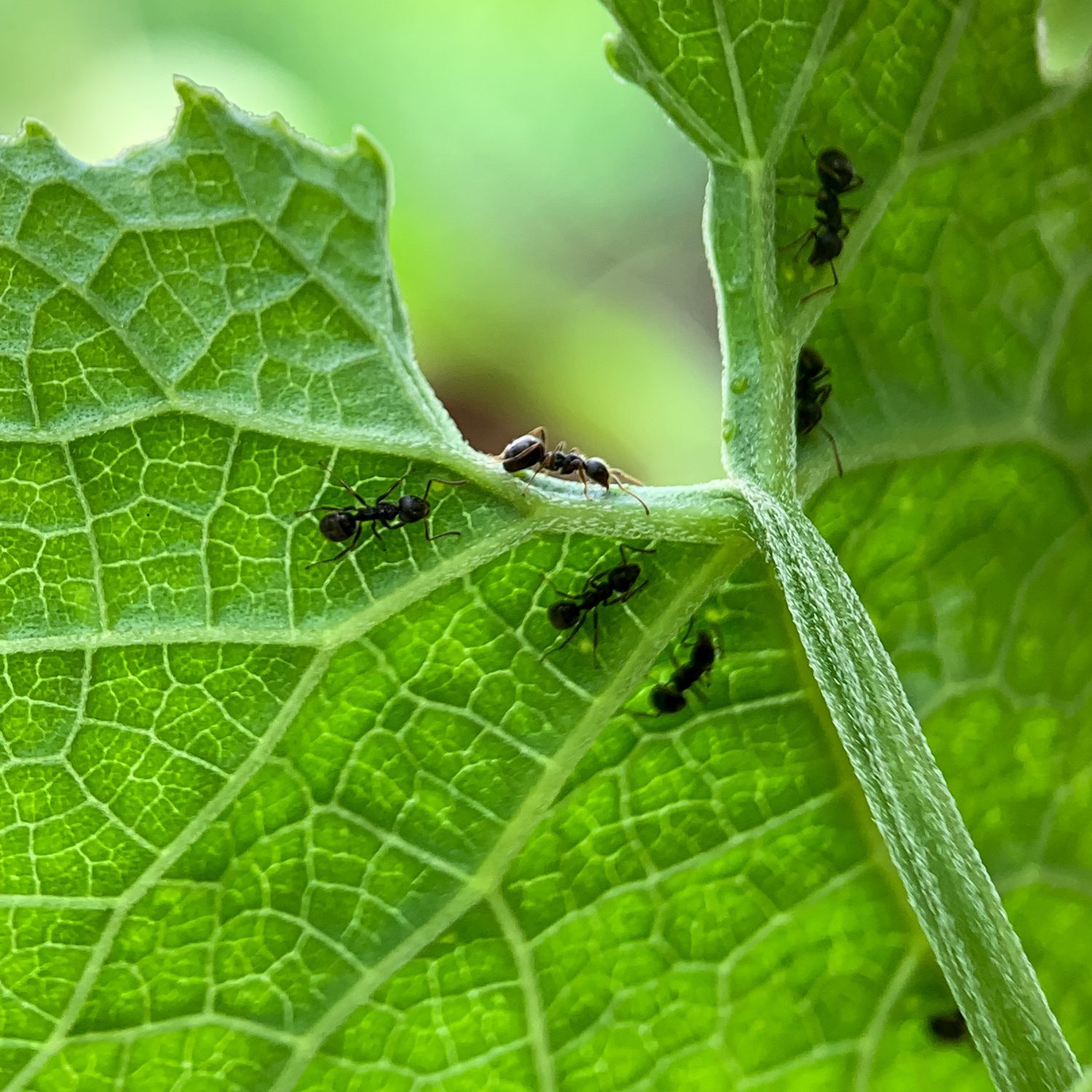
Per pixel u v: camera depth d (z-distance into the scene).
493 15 0.24
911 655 0.13
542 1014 0.13
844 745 0.12
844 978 0.13
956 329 0.13
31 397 0.12
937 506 0.13
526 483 0.12
